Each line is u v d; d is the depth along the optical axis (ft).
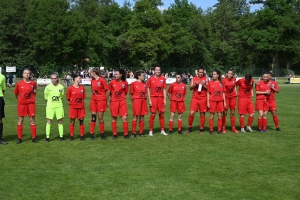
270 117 53.52
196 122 49.80
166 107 69.05
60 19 198.49
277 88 41.29
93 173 24.82
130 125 46.80
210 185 22.38
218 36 262.47
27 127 44.65
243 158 28.86
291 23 227.20
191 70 221.25
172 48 224.53
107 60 246.68
